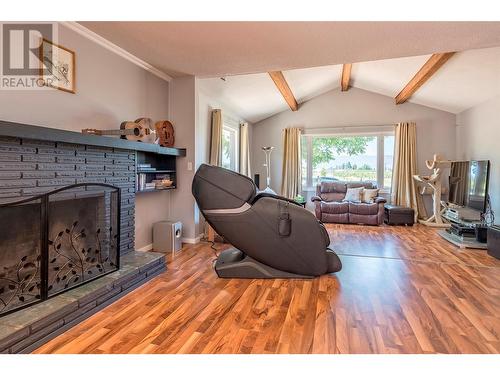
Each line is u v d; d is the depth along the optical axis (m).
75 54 2.55
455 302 2.23
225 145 6.15
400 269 3.01
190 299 2.28
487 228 3.69
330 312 2.08
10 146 1.83
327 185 6.40
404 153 6.34
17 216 1.94
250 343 1.70
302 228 2.62
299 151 7.02
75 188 2.29
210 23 2.45
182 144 3.96
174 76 3.91
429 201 6.39
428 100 5.99
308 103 7.12
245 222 2.65
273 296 2.34
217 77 4.18
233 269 2.72
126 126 2.95
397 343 1.70
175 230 3.57
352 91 6.81
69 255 2.29
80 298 1.93
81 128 2.63
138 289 2.46
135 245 3.34
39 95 2.26
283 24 2.45
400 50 3.02
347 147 6.97
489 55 3.76
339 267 2.85
